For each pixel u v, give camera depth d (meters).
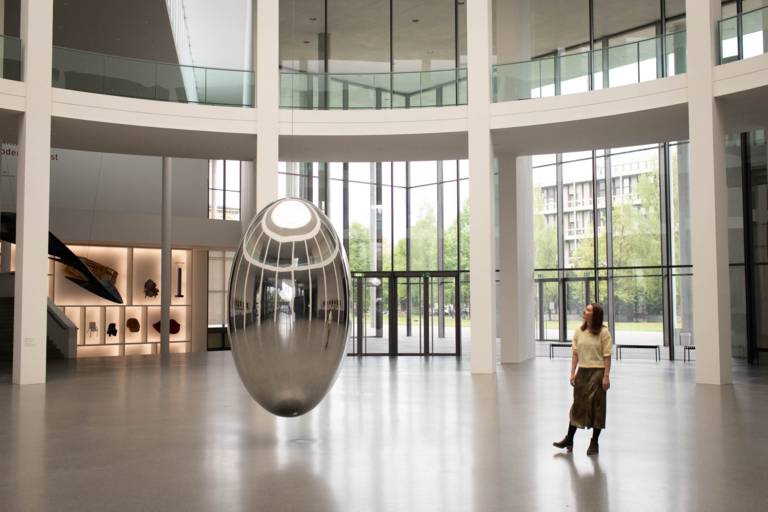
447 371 18.95
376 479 7.23
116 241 27.56
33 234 16.78
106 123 18.56
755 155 22.03
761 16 16.11
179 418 11.19
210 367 20.30
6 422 10.86
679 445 8.96
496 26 24.44
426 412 11.73
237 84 20.09
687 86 16.91
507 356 22.56
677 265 23.83
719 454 8.40
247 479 7.24
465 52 26.55
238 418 11.18
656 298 24.36
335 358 8.90
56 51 18.45
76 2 22.41
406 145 21.48
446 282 25.25
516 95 19.78
